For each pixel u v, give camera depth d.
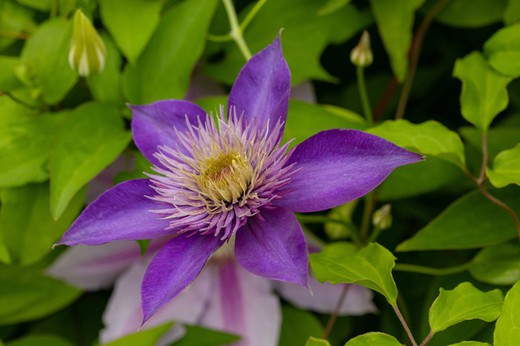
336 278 0.54
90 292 0.66
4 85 0.63
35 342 0.62
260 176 0.54
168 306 0.62
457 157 0.56
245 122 0.55
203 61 0.66
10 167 0.61
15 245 0.61
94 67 0.61
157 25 0.63
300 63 0.64
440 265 0.63
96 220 0.54
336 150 0.52
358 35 0.68
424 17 0.66
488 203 0.58
